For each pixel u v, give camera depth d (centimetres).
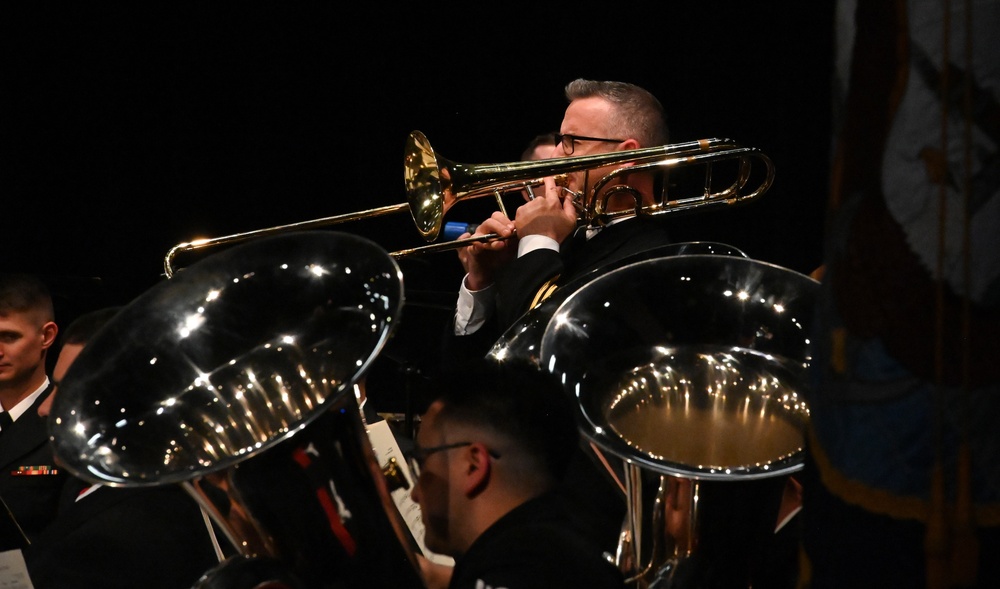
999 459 358
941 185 361
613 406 679
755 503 626
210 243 1039
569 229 1012
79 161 1889
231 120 1855
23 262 1884
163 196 1877
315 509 608
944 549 357
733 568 632
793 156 1455
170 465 638
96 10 1869
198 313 683
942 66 361
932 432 363
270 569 591
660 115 1134
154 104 1872
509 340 779
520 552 560
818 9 1441
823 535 389
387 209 1052
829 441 389
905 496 367
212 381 669
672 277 716
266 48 1836
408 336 1217
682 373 693
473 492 621
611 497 784
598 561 571
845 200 385
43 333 1345
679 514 630
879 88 375
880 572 371
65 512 931
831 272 391
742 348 696
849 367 381
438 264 1622
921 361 365
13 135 1883
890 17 373
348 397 614
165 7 1859
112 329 673
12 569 863
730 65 1518
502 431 627
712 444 678
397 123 1784
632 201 1094
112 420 645
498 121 1725
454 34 1742
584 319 700
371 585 622
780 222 1459
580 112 1120
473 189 1027
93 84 1883
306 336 663
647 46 1586
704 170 1505
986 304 358
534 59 1691
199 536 912
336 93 1814
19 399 1335
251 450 593
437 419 643
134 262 1877
